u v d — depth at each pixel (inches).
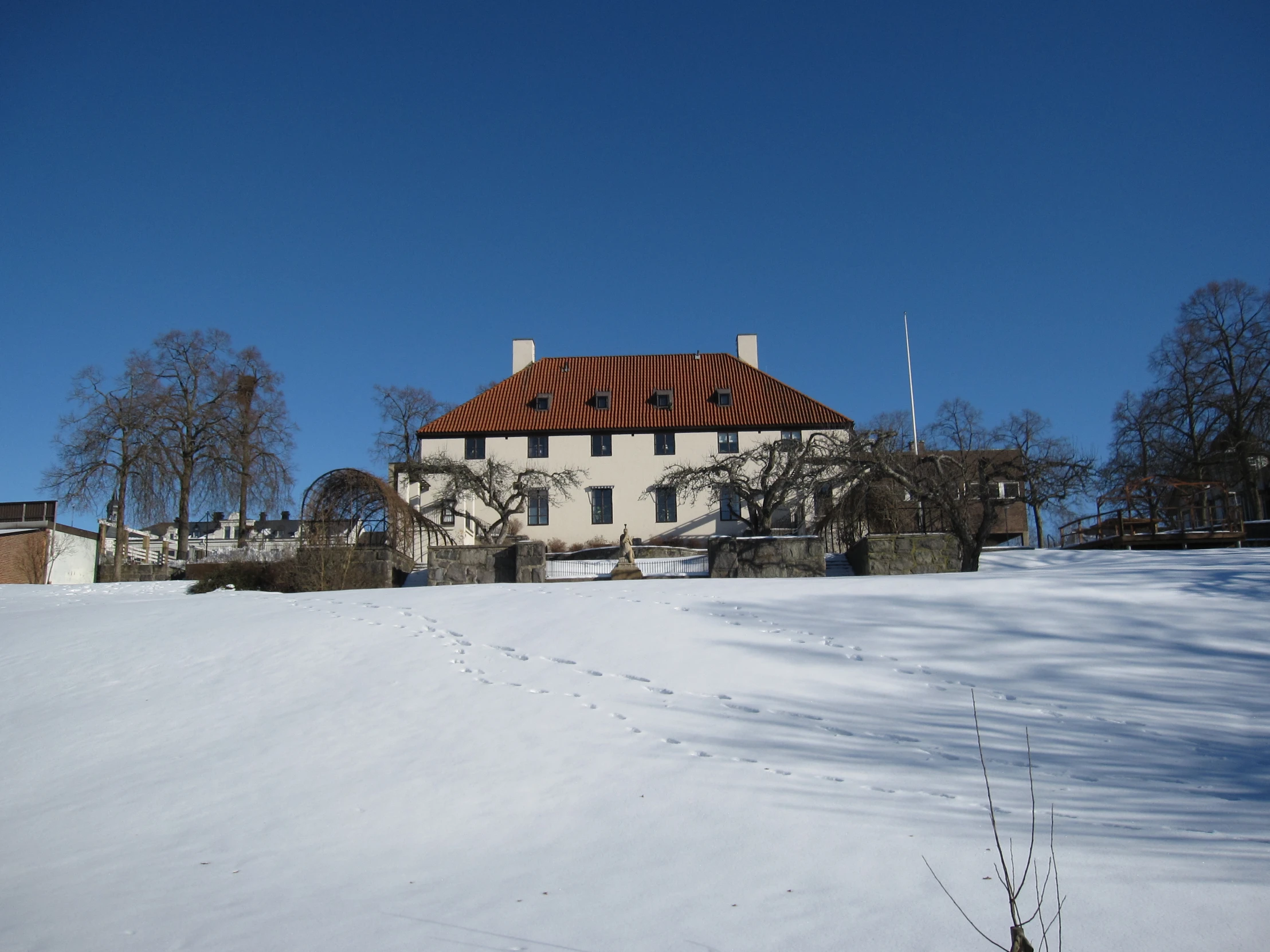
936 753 393.4
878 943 237.1
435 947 244.4
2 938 264.7
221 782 401.1
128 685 552.7
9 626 741.3
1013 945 207.2
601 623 613.3
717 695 474.6
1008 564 1021.2
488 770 393.1
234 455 1876.2
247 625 671.1
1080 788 352.5
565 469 2012.8
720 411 2062.0
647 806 346.3
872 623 581.9
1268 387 1635.1
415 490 1924.2
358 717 470.9
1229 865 276.5
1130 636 534.3
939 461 1117.7
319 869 310.0
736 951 236.1
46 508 1711.4
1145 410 1765.5
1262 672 475.2
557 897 275.6
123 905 285.7
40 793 406.3
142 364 1808.6
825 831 314.8
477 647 578.9
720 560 952.9
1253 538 1221.7
